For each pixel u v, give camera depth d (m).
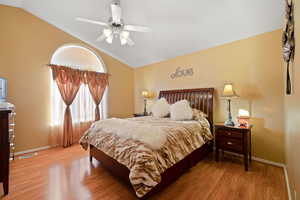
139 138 1.67
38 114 3.19
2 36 2.76
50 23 3.37
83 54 4.02
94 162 2.55
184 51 3.58
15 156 2.80
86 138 2.54
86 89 3.97
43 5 2.90
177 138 1.94
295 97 1.28
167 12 2.54
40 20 3.22
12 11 2.88
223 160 2.63
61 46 3.56
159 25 2.89
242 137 2.25
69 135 3.49
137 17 2.76
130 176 1.40
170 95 3.86
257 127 2.57
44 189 1.77
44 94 3.28
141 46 3.83
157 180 1.42
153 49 3.83
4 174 1.65
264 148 2.50
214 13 2.36
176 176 1.89
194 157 2.31
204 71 3.32
